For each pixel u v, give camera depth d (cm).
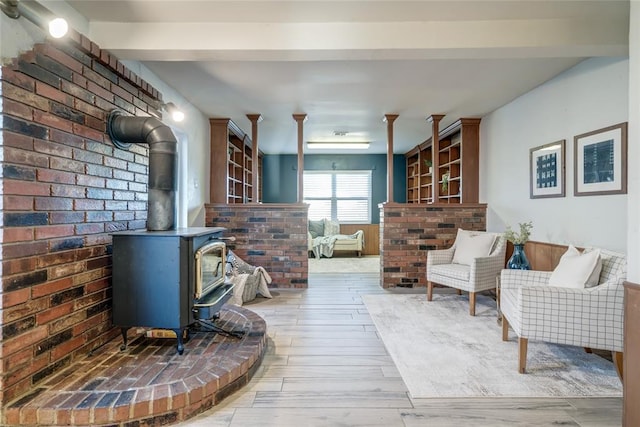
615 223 264
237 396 197
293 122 513
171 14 225
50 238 184
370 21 235
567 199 315
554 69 313
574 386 208
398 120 501
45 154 181
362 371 227
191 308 219
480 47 236
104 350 220
